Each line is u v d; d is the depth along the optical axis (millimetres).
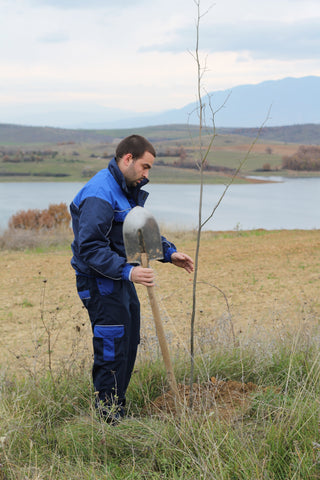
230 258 14250
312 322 5355
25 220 24031
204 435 2699
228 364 4098
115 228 3135
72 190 92875
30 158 197875
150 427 2971
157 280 10789
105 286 3066
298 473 2387
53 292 9930
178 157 172500
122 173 3129
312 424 2781
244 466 2430
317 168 165875
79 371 3996
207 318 7172
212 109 2730
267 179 137625
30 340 6473
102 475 2537
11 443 2789
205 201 65562
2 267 13367
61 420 3287
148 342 4301
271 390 3371
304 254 14422
